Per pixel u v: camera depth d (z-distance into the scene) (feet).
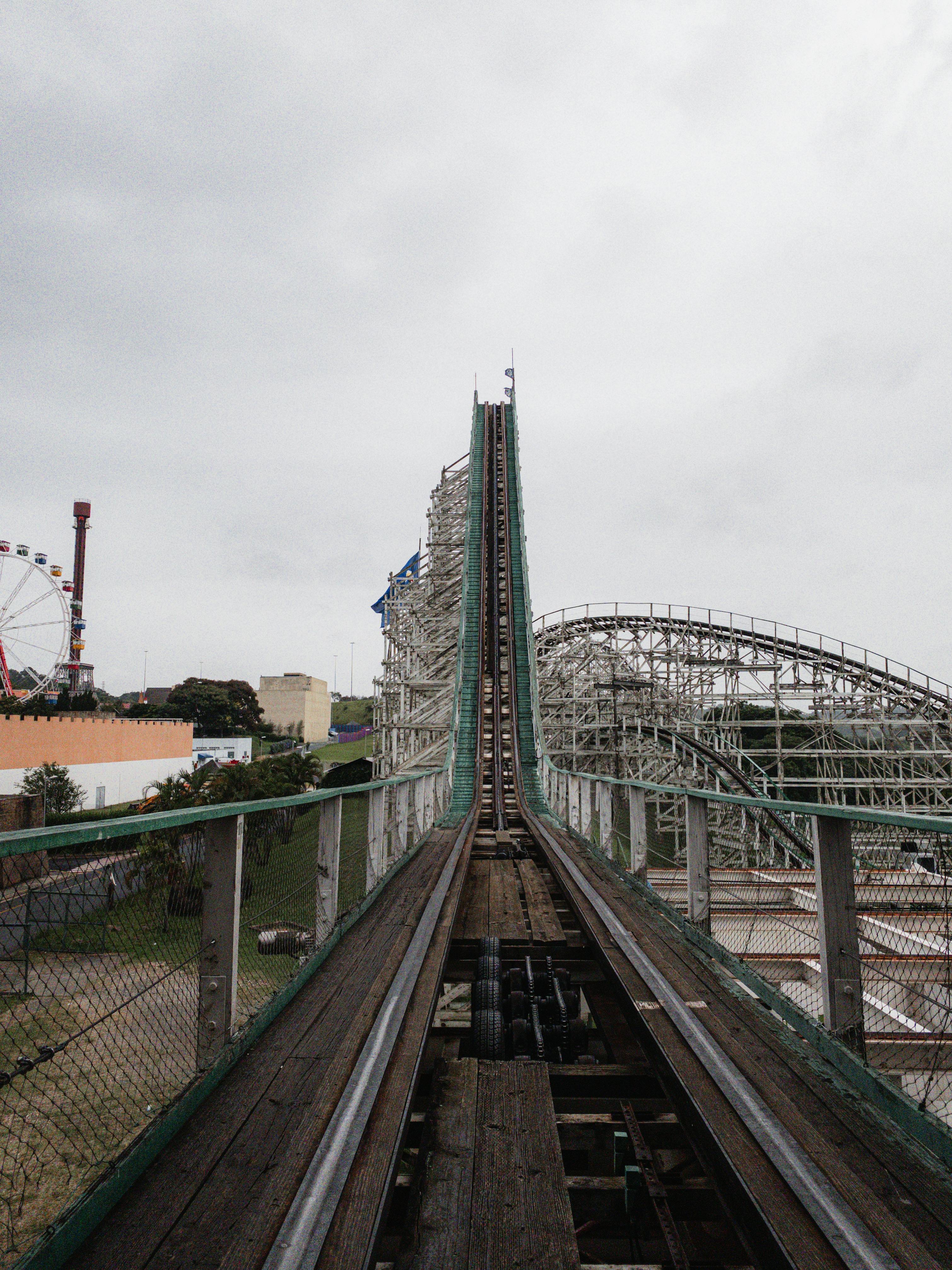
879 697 130.31
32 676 228.22
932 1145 10.39
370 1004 15.69
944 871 12.96
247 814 13.64
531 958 24.13
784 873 41.57
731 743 134.51
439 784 65.67
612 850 38.40
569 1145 14.70
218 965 12.89
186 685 359.87
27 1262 7.60
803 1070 12.94
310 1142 10.48
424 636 138.72
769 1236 8.88
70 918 11.02
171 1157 10.12
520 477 168.96
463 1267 8.57
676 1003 16.25
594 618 152.66
